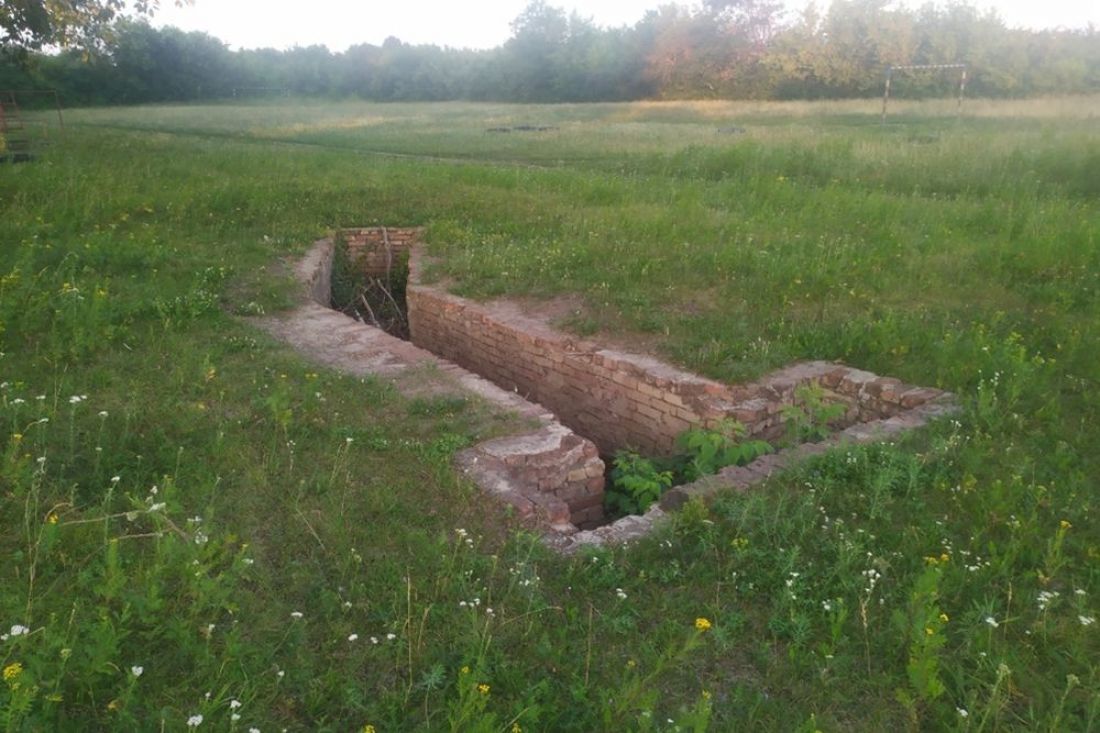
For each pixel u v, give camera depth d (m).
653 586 3.72
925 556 3.90
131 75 59.94
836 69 44.28
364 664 3.18
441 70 66.75
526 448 5.04
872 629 3.42
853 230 10.84
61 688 2.86
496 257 9.94
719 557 3.95
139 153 19.33
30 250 8.65
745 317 7.64
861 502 4.40
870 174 15.52
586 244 10.27
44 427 4.77
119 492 4.29
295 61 73.25
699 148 18.86
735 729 2.91
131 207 11.79
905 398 5.86
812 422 6.14
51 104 51.84
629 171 17.83
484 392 6.00
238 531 4.02
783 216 11.61
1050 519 4.21
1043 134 18.11
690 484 4.67
